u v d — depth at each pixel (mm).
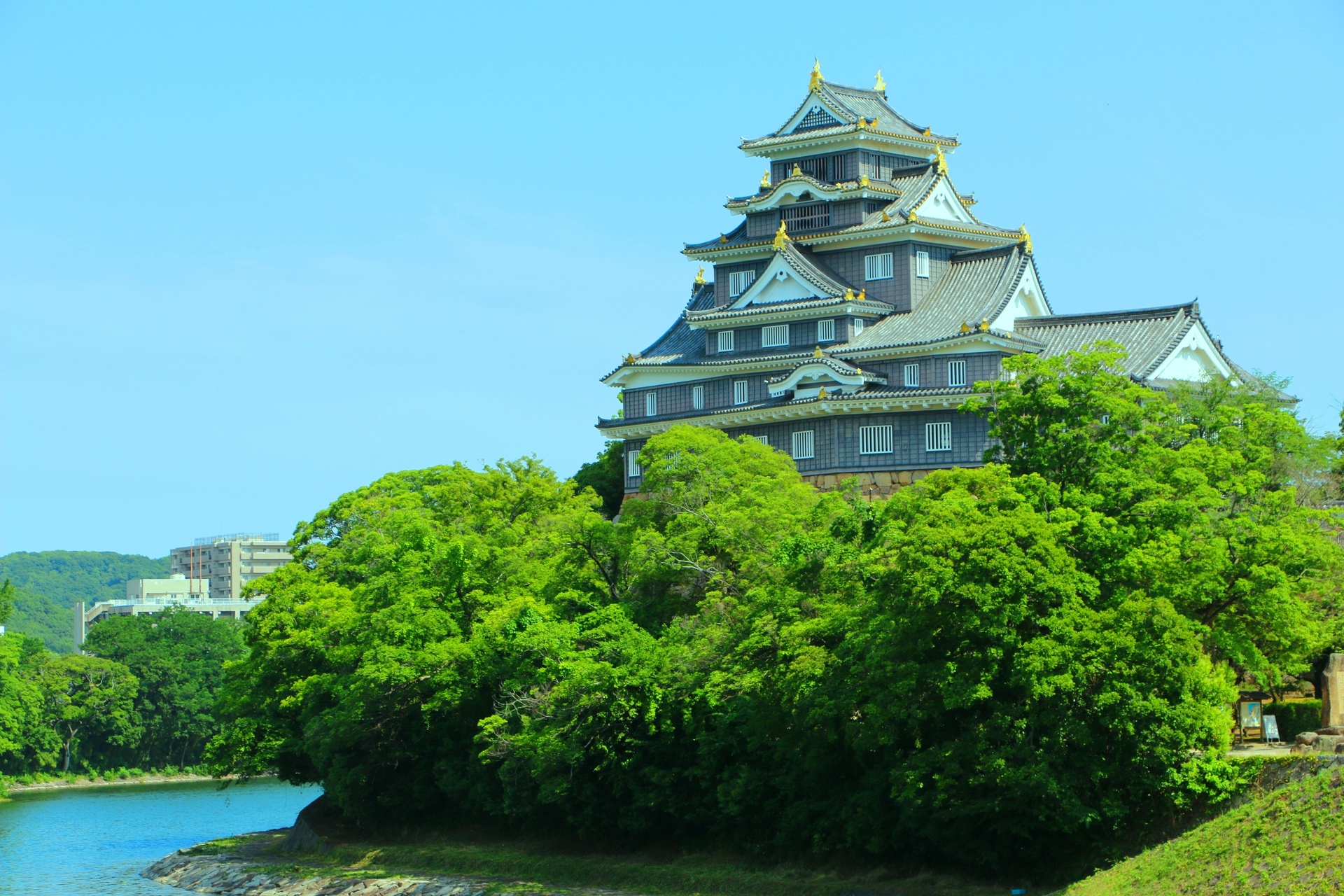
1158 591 64312
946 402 99625
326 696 100500
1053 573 62656
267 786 178250
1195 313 103125
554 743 80312
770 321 112250
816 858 75438
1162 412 74062
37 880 104312
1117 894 57312
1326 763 58062
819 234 114188
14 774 181000
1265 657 69125
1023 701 63062
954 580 61969
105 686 193875
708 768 79125
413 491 114375
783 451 104688
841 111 117312
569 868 84438
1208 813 60750
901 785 65250
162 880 102812
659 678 79375
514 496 103750
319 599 104375
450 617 92188
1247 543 66250
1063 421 74375
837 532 75625
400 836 101312
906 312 110000
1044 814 61938
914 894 68125
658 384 117250
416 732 97750
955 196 116062
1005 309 106625
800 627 70188
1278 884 51625
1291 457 83312
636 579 88125
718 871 78312
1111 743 62625
